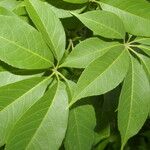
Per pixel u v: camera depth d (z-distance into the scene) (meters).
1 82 0.32
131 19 0.35
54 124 0.31
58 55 0.32
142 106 0.34
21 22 0.30
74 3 0.33
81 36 0.40
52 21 0.32
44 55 0.31
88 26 0.33
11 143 0.30
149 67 0.34
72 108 0.35
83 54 0.33
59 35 0.32
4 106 0.31
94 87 0.31
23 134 0.31
